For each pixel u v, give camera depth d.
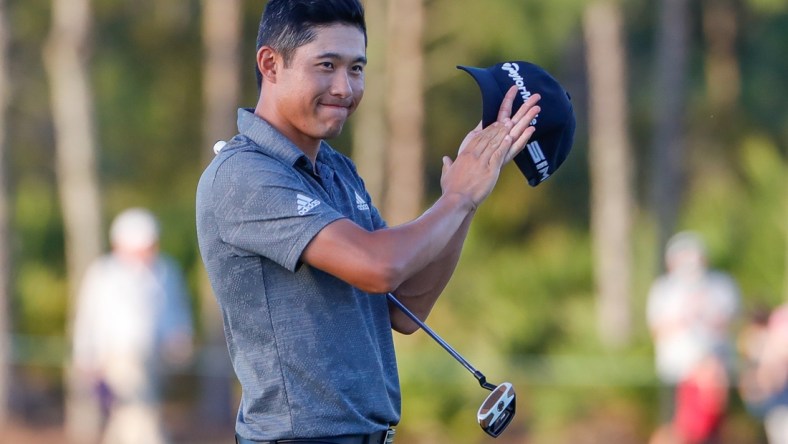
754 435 40.50
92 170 47.03
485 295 46.62
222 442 43.75
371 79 47.84
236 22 45.91
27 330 52.22
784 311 35.00
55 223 54.25
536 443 42.88
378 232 10.30
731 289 37.16
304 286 10.62
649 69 55.34
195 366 47.34
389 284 10.17
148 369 33.34
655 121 52.97
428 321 45.47
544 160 11.51
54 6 49.41
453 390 42.56
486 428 11.33
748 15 55.22
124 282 33.38
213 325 47.12
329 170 11.25
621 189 50.25
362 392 10.77
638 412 42.94
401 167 48.09
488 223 54.19
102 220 49.50
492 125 11.11
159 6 50.69
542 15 44.84
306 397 10.66
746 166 51.94
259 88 11.31
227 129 45.88
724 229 48.19
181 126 53.84
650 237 51.72
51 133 55.69
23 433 45.62
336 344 10.69
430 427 42.34
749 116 55.41
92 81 49.56
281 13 10.77
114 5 50.34
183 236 51.97
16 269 51.31
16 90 52.38
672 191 47.94
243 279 10.70
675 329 36.91
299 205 10.39
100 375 33.47
